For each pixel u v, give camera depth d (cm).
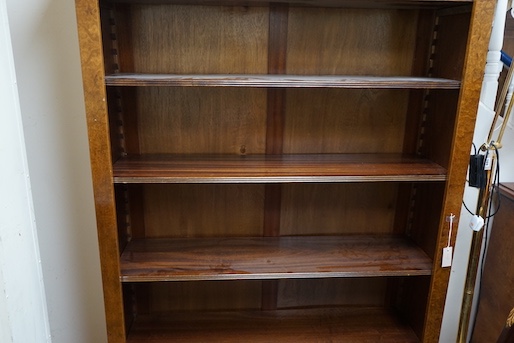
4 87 98
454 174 126
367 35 143
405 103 151
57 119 145
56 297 164
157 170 129
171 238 158
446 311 181
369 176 127
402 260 144
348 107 150
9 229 101
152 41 138
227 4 135
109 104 126
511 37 163
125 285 147
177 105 145
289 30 141
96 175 118
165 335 153
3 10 97
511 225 149
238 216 159
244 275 133
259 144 151
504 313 153
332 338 153
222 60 142
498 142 130
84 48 107
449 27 130
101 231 123
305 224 162
